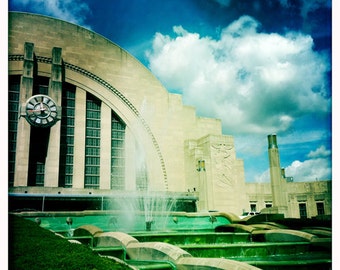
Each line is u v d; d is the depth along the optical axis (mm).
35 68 38281
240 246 16000
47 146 36469
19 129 35156
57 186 35188
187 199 39562
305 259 14906
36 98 35500
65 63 40250
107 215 26609
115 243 14859
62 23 40812
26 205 32625
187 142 44750
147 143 43500
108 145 40531
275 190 36438
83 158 38812
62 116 39344
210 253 15383
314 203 54562
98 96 41500
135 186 41250
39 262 9758
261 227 23125
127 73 43844
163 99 45656
